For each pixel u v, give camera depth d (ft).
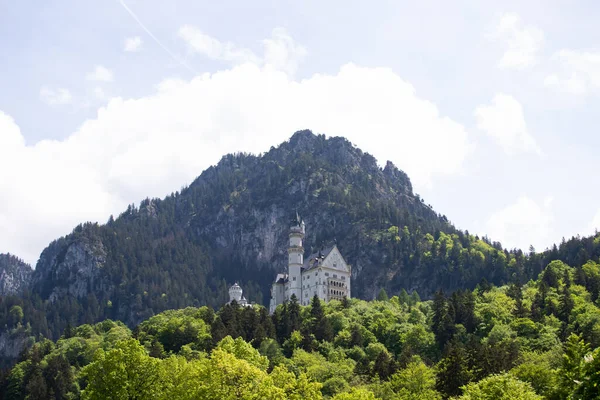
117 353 386.52
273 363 583.99
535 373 415.44
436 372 501.56
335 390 491.31
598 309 654.53
